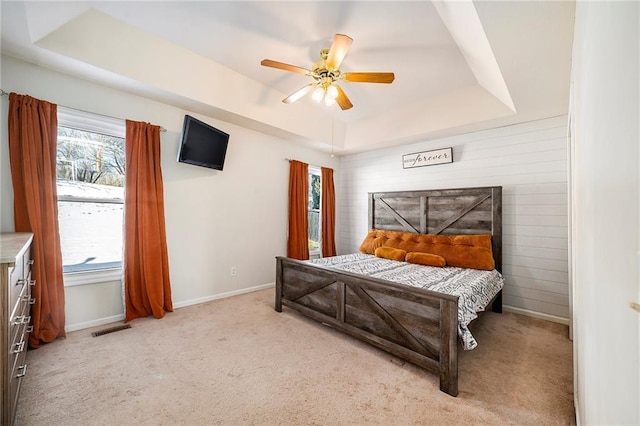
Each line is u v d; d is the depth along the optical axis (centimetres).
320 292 273
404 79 306
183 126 300
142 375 190
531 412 161
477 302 233
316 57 271
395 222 436
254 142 396
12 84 220
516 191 335
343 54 205
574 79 158
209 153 328
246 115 339
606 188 69
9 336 124
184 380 185
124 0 201
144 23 227
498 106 309
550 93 246
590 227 95
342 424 150
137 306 281
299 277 294
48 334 227
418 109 373
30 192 219
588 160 99
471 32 181
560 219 306
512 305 334
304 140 436
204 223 343
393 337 211
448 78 301
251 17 218
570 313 258
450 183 392
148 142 286
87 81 255
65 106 243
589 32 90
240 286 381
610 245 65
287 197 443
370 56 262
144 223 281
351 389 180
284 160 438
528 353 231
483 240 332
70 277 250
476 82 309
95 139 272
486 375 198
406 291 203
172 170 315
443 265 323
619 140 57
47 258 228
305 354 222
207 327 269
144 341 238
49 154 229
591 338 92
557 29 156
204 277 344
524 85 230
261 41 249
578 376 145
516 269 332
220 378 189
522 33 160
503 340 255
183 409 159
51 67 232
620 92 55
